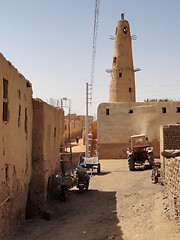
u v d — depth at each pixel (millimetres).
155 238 6578
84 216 9859
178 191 7430
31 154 10578
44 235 7840
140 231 7395
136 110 26281
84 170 13859
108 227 8359
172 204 7875
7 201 7371
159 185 12391
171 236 6414
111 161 24766
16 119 8398
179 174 7395
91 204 11484
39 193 10422
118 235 7445
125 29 31922
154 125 25641
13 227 7973
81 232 8109
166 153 9773
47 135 11562
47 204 11125
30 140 10406
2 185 6980
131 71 31266
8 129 7523
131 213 9312
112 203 11273
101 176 17797
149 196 10727
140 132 25891
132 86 31156
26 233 7910
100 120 26719
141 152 18797
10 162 7699
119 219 9008
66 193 12000
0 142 6836
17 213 8484
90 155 28812
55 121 13922
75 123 56906
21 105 9070
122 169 19859
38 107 10812
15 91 8312
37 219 9703
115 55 31422
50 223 9188
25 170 9562
